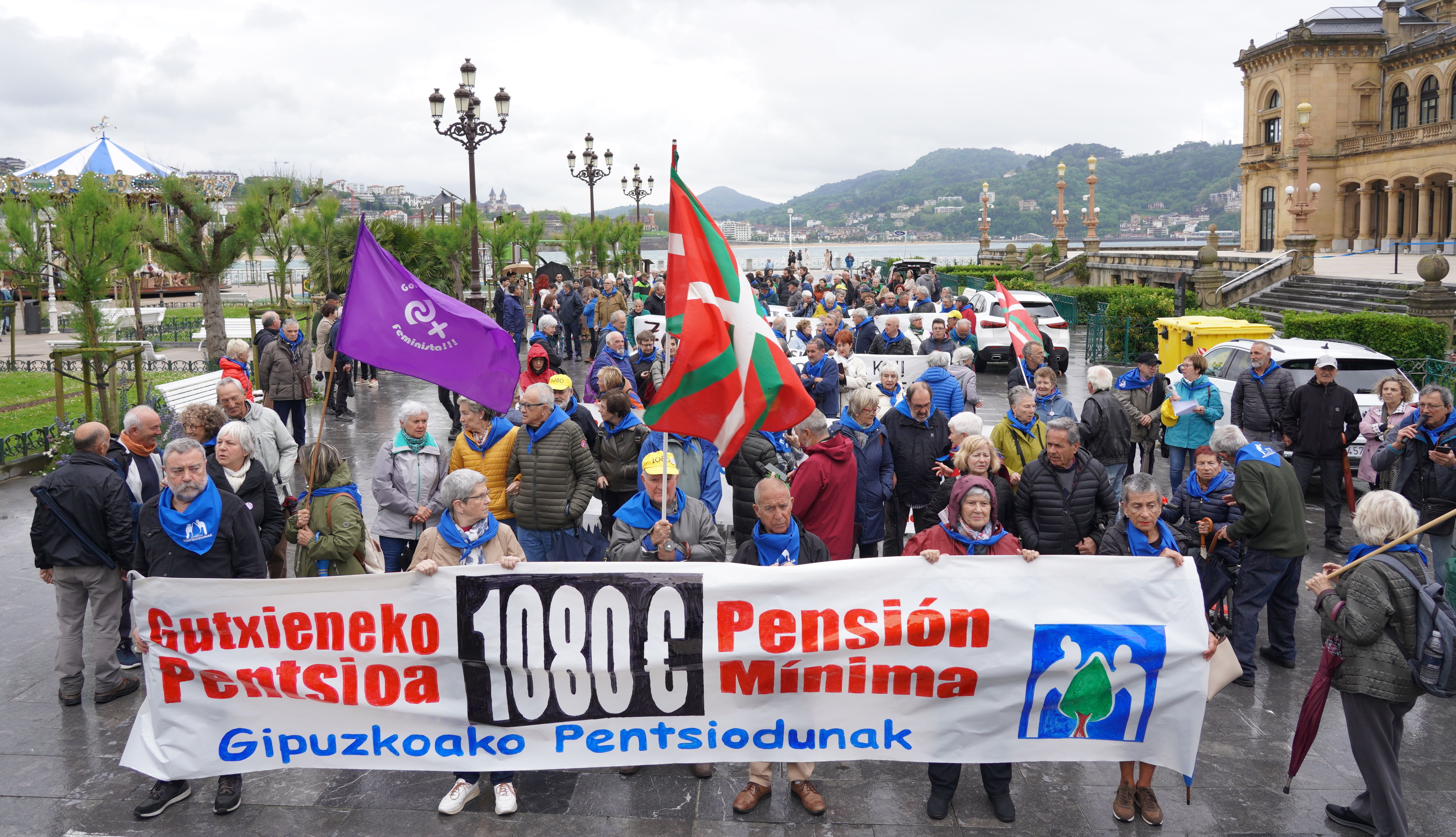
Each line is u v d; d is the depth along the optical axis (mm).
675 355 5129
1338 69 52719
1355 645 4660
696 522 5527
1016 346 10938
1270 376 10164
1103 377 9039
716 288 5152
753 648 5004
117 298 34062
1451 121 45094
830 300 21781
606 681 5023
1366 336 17750
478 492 5320
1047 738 5000
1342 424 9289
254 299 47094
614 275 33844
